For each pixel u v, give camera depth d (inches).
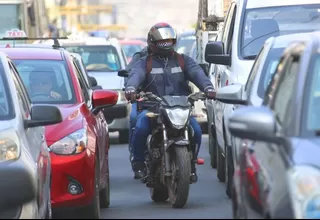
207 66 1722.4
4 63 991.6
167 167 1163.3
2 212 869.8
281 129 679.1
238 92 1128.2
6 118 927.0
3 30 2847.0
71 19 6407.5
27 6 2994.6
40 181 891.4
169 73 1227.9
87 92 1318.9
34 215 862.5
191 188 1398.9
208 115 1668.3
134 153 1226.0
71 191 1051.9
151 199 1300.4
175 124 1145.4
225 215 1093.8
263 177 650.2
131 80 1205.7
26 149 900.0
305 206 597.3
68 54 1296.8
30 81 1221.1
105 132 1263.5
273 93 766.5
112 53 2345.0
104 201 1220.5
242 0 1454.2
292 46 780.0
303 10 1425.9
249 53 1366.9
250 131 653.3
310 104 688.4
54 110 938.7
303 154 632.4
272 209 615.2
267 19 1413.6
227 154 1266.0
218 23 2014.0
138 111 1244.5
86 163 1059.3
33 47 1384.1
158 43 1218.6
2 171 880.9
